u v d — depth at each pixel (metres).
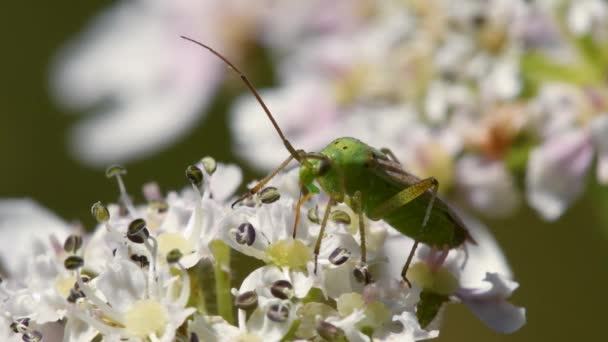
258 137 0.13
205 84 0.13
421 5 0.12
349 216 0.10
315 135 0.12
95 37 0.14
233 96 0.13
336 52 0.12
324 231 0.09
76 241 0.10
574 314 0.15
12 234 0.11
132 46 0.14
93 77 0.14
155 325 0.09
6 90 0.16
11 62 0.17
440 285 0.10
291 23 0.13
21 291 0.10
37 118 0.16
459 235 0.10
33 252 0.10
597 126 0.11
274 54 0.13
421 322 0.10
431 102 0.12
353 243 0.09
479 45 0.12
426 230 0.10
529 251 0.14
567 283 0.14
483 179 0.12
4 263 0.11
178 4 0.13
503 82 0.12
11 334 0.10
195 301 0.09
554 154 0.11
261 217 0.09
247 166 0.13
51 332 0.10
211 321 0.09
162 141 0.13
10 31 0.17
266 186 0.10
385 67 0.12
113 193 0.15
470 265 0.10
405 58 0.12
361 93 0.12
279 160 0.12
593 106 0.11
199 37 0.13
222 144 0.14
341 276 0.09
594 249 0.14
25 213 0.11
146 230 0.09
